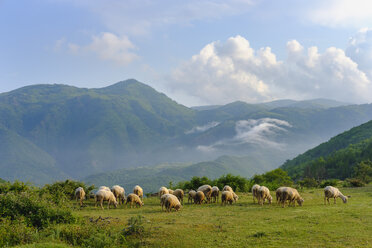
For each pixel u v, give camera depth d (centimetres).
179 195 3089
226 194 2797
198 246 1516
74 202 3091
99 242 1530
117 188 3094
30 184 2939
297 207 2494
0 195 1998
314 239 1505
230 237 1608
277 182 6681
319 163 14588
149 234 1711
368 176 7812
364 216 1947
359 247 1362
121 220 2022
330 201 2922
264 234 1620
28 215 1834
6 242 1448
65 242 1571
